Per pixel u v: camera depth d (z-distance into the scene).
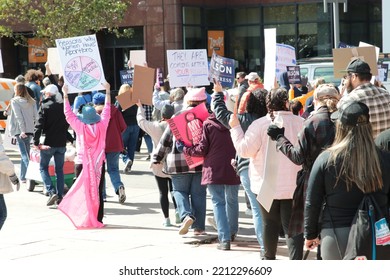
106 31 49.44
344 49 13.80
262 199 10.52
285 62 19.39
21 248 13.51
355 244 7.38
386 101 10.05
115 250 13.27
